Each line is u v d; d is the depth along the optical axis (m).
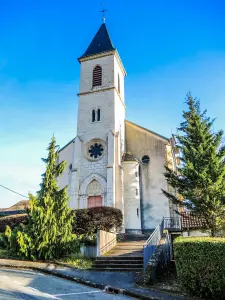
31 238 14.53
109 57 29.20
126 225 22.86
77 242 15.77
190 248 9.96
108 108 26.95
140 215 24.14
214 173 14.55
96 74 29.02
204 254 9.54
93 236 16.59
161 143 26.77
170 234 17.72
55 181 16.67
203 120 16.52
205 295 9.34
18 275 11.04
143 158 26.72
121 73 31.89
